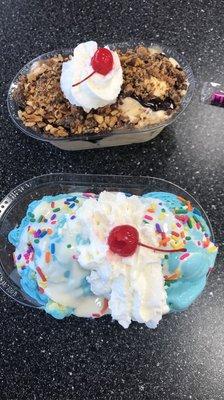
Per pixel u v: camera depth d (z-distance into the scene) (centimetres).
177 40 38
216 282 33
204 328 33
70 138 34
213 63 37
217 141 35
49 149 37
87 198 31
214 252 31
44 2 40
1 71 39
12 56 39
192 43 37
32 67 36
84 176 33
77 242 29
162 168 35
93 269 28
